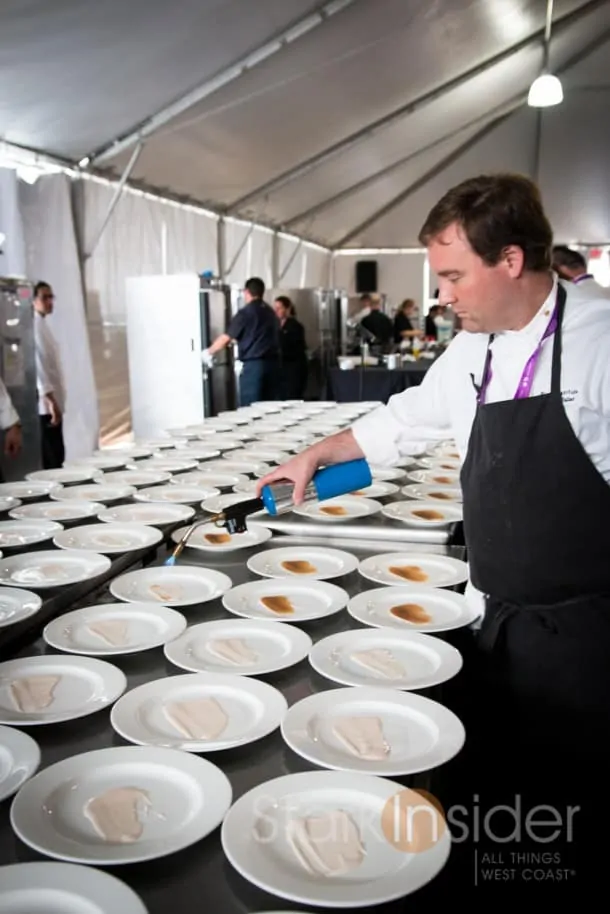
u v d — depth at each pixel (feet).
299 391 26.43
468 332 4.34
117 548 5.43
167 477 7.93
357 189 35.99
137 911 2.05
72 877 2.17
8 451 11.98
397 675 3.54
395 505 6.55
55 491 7.34
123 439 21.77
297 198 32.60
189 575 4.92
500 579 4.28
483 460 4.19
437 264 3.94
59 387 16.47
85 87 14.48
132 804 2.54
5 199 16.02
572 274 11.11
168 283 19.39
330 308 31.58
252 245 32.89
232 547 5.56
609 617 4.09
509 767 4.40
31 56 12.34
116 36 12.81
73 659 3.66
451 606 4.48
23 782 2.65
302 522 6.23
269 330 20.77
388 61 20.59
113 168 19.90
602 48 30.35
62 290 18.24
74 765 2.75
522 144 36.22
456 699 4.49
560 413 3.93
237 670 3.57
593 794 4.26
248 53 16.48
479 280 3.85
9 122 14.99
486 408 4.14
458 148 36.65
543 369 4.05
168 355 19.67
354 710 3.22
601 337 3.90
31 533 5.98
